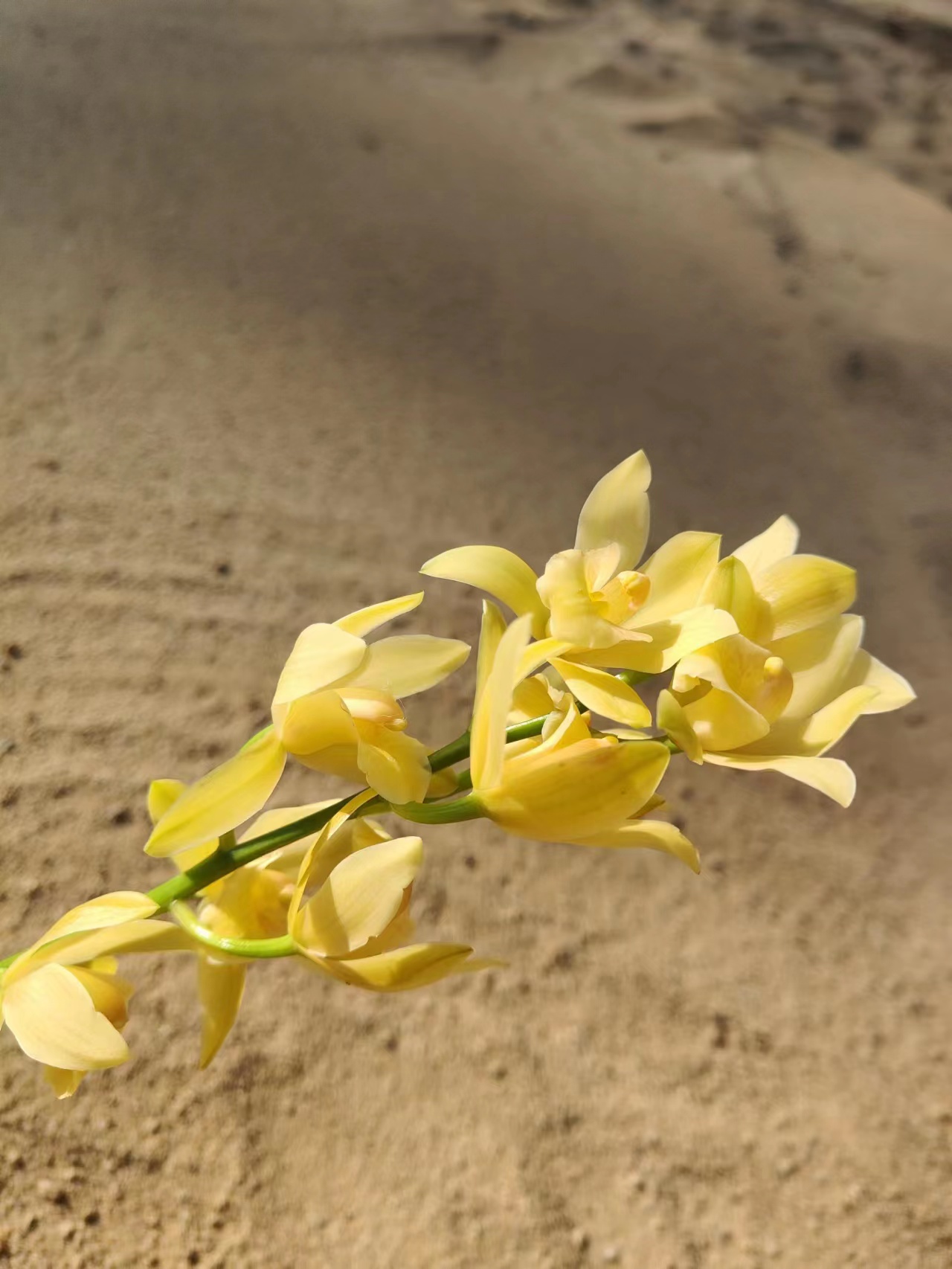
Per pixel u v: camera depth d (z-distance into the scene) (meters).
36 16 1.45
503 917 0.87
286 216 1.29
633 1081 0.81
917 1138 0.83
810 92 1.84
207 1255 0.67
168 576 0.96
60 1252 0.65
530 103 1.65
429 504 1.09
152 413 1.06
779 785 1.01
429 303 1.27
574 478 1.15
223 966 0.45
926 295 1.50
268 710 0.91
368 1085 0.77
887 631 1.13
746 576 0.42
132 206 1.23
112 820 0.83
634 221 1.48
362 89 1.54
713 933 0.90
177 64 1.45
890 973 0.91
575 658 0.42
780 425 1.29
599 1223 0.75
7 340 1.07
